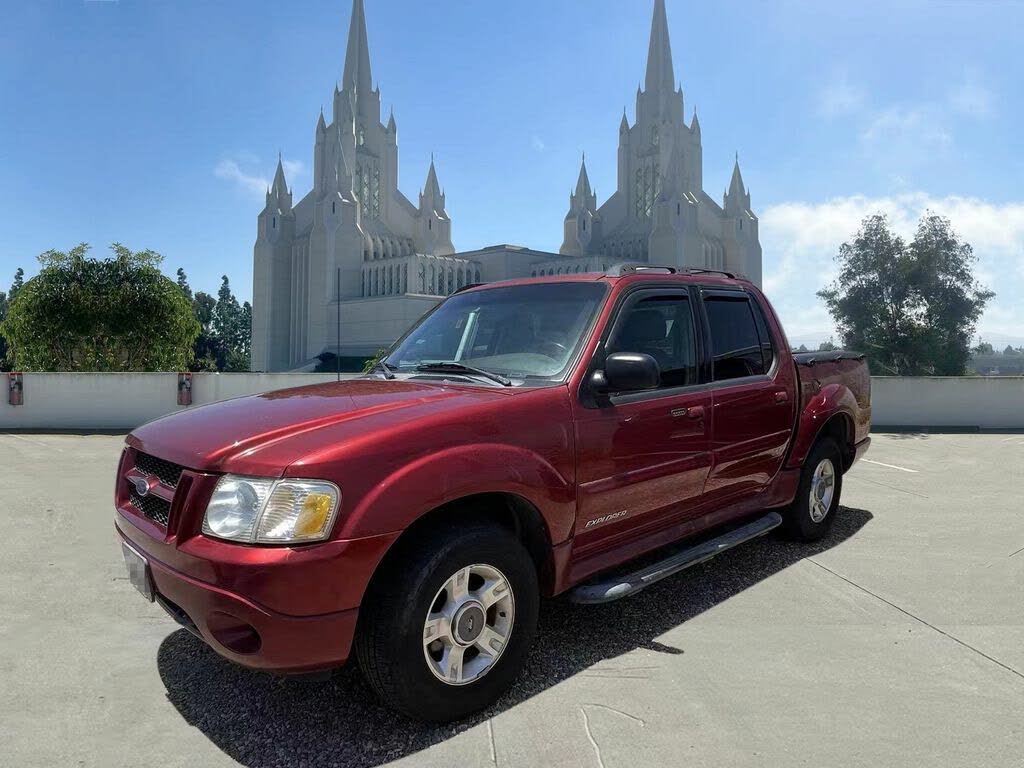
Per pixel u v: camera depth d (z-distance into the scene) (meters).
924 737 2.93
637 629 4.04
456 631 2.98
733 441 4.49
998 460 10.98
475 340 4.12
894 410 16.47
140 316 28.48
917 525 6.48
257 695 3.32
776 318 5.26
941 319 40.88
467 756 2.81
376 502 2.74
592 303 3.93
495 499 3.33
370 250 109.44
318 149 116.81
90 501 7.77
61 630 4.12
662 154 117.31
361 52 123.56
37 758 2.81
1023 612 4.33
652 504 3.93
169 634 4.05
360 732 2.99
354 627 2.71
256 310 118.69
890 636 3.96
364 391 3.55
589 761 2.77
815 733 2.96
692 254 106.75
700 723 3.04
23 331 27.94
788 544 5.76
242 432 2.97
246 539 2.65
